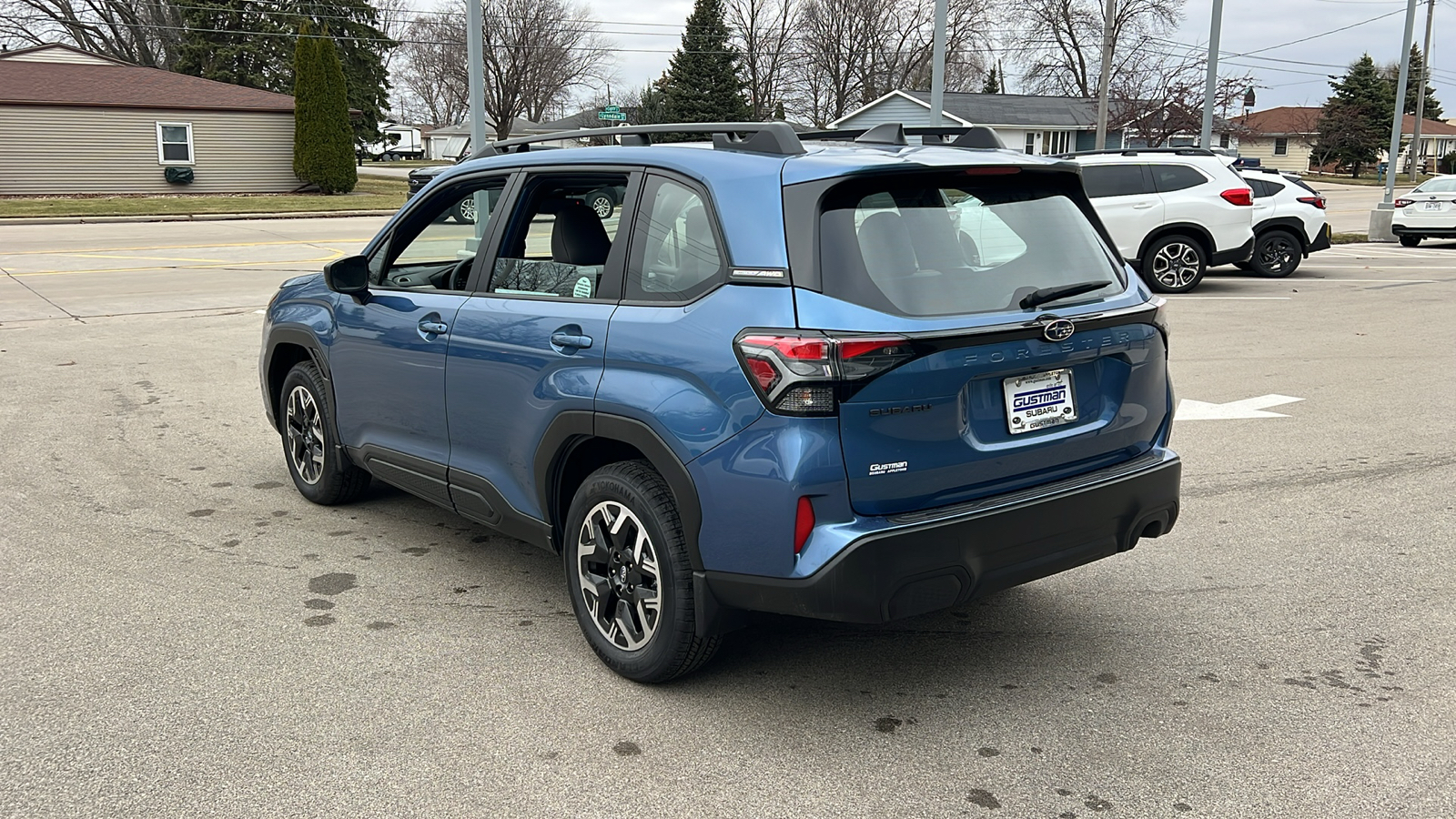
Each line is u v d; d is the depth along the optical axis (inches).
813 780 121.3
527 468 154.1
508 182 165.2
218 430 287.1
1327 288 606.5
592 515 146.6
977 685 145.1
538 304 152.9
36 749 126.3
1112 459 144.0
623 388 135.6
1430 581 182.2
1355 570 188.1
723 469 125.1
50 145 1326.3
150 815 113.2
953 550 124.9
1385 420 296.0
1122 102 1615.4
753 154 136.3
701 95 2608.3
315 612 168.7
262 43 2209.6
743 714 136.7
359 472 215.3
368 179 1861.5
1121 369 142.6
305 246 889.5
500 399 156.9
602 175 151.6
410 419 180.1
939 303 125.1
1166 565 191.5
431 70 3533.5
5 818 112.0
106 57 1485.0
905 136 163.5
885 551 120.3
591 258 159.6
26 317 490.6
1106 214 591.2
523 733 131.3
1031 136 2139.5
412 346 174.7
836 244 123.0
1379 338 434.6
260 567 188.1
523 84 3026.6
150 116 1382.9
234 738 129.3
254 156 1470.2
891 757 126.3
